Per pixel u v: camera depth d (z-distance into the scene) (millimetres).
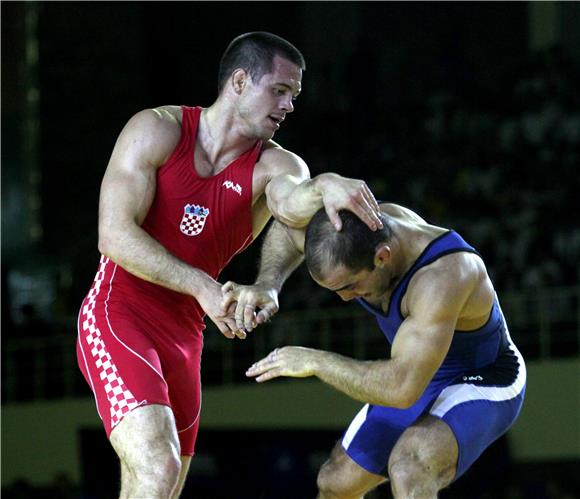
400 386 9602
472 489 28562
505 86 39781
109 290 10789
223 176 10766
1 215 36250
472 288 10000
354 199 9500
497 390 10625
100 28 39031
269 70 10602
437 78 41906
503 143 37781
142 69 39938
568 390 28328
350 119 40688
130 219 10414
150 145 10555
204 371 31406
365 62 41281
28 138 37438
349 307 31875
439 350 9688
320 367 9719
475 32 42281
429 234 10195
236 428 30328
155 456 9797
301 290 32875
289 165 10828
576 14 40406
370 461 10992
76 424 31469
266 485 29969
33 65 37656
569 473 28250
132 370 10250
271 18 41969
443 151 38188
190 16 41062
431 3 42469
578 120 37000
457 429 10211
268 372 9844
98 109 38938
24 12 37375
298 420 29828
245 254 34125
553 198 34688
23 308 33938
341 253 9539
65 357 32938
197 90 40969
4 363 33062
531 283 31359
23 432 31891
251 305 10195
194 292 10289
